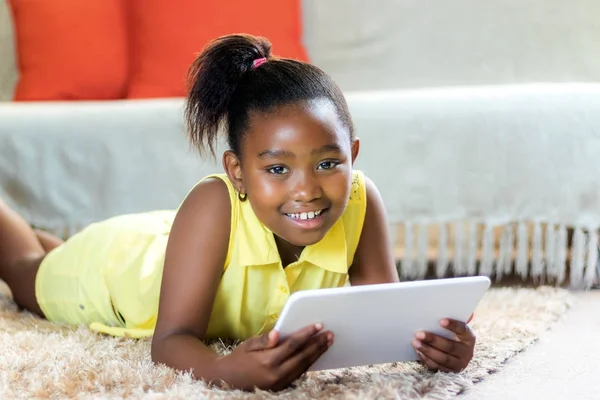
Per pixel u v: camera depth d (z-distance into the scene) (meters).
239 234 1.25
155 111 2.03
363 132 1.96
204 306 1.25
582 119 1.91
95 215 2.03
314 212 1.13
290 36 2.39
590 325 1.54
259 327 1.35
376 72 2.48
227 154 1.22
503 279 2.03
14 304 1.74
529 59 2.41
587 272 1.92
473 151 1.94
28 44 2.32
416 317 1.13
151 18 2.34
